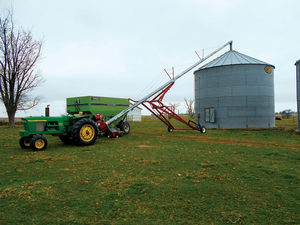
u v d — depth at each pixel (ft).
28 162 23.62
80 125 34.06
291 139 39.70
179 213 11.77
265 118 59.82
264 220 10.97
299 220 10.96
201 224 10.64
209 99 63.57
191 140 40.14
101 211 12.07
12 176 18.53
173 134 50.78
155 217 11.36
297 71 48.93
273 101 62.34
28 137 32.91
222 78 61.05
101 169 20.53
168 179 17.35
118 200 13.47
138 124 99.40
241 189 15.12
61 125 34.65
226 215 11.51
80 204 12.96
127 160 24.13
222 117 61.05
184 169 20.26
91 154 27.81
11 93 80.48
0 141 41.16
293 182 16.47
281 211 11.91
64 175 18.70
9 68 79.56
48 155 27.40
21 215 11.69
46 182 16.85
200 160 23.84
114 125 48.85
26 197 14.01
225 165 21.57
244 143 35.73
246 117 59.06
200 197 13.82
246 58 62.59
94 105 43.34
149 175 18.48
